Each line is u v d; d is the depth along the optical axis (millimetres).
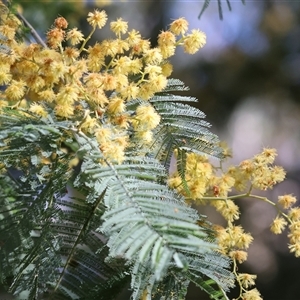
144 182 620
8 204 656
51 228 657
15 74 673
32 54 665
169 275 645
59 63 655
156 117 657
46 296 660
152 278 626
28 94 676
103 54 667
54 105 672
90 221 660
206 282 650
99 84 656
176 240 583
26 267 652
